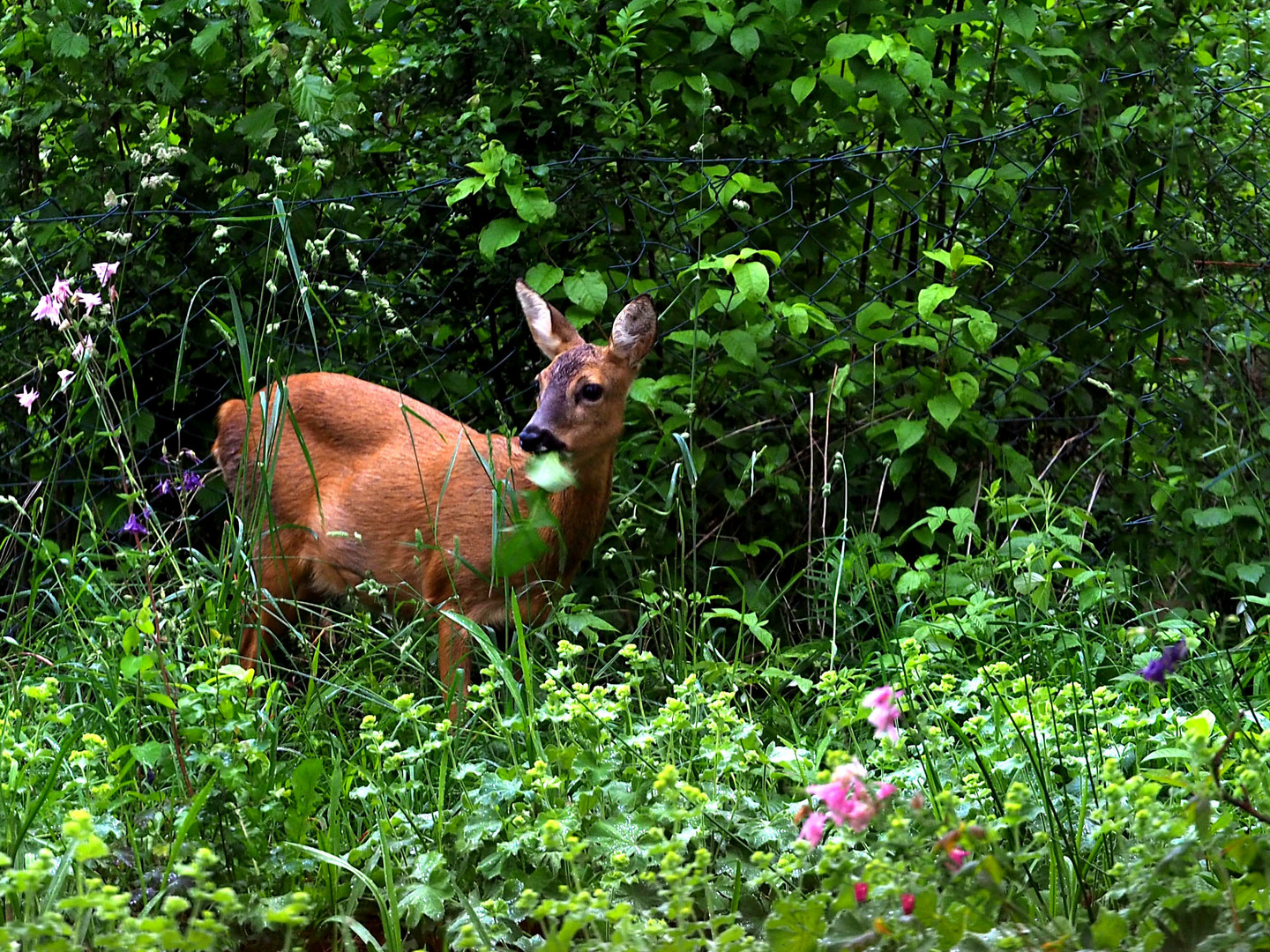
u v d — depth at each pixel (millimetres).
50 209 9875
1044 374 10453
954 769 5746
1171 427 10203
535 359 10445
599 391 8414
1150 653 7039
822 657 8148
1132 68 10117
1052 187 10102
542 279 9289
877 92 9602
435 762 6496
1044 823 5410
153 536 9016
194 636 7086
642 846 5262
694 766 6105
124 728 6305
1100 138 9828
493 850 5426
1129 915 4016
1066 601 8445
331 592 9203
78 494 10086
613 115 9703
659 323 9820
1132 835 5055
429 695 8234
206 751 5359
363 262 10164
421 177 10227
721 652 9164
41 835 5434
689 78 9664
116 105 9750
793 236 10086
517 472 8523
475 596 8469
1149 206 10320
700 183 9727
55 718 5648
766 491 9812
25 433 10086
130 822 5414
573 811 5348
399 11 10297
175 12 9555
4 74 10203
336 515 8969
